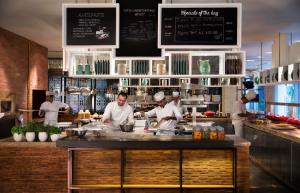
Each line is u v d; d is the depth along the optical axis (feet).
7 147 16.71
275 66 31.32
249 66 65.87
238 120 31.40
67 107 32.42
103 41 17.69
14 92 31.27
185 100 23.71
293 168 18.94
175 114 23.02
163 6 17.63
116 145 14.85
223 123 34.12
